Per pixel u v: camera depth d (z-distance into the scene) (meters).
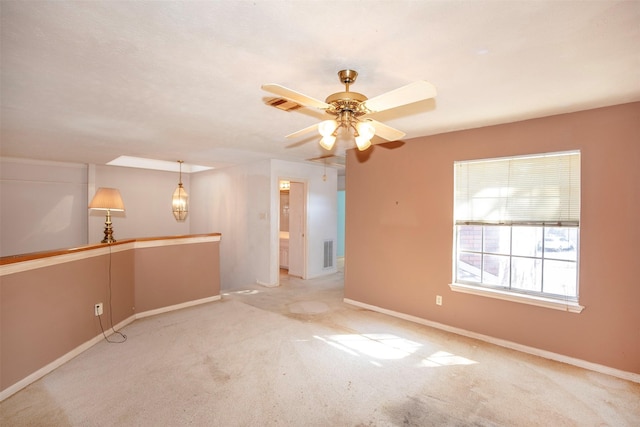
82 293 3.15
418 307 3.97
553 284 3.07
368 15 1.50
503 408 2.29
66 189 6.04
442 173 3.75
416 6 1.43
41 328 2.69
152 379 2.64
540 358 3.04
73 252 3.02
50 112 2.98
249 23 1.57
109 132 3.76
